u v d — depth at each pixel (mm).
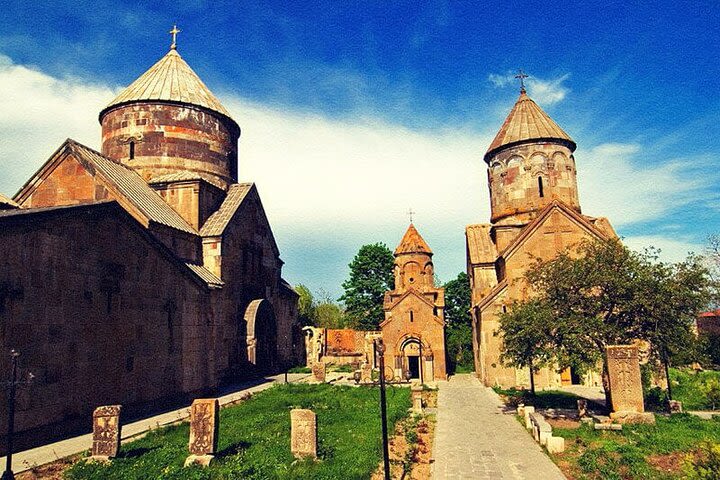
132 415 16391
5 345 11914
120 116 27141
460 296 50812
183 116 27469
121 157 26734
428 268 40438
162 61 29891
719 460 8586
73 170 21094
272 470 10367
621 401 15336
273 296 30203
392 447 13492
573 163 30625
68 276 14094
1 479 9508
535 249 25688
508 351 17859
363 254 53625
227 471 10133
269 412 17016
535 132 29891
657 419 15336
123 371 16141
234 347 24875
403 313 33531
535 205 29203
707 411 17703
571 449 12547
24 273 12586
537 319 16719
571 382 25141
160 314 18375
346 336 47812
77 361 14219
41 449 12234
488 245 32719
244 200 27250
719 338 33906
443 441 14008
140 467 10539
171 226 21766
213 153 28328
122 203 20484
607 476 10250
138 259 17359
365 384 27766
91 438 13438
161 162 26594
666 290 16172
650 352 17812
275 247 30953
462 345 44562
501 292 26375
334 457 11547
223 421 15516
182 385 19375
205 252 24094
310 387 23797
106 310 15594
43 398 12914
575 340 15906
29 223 12812
